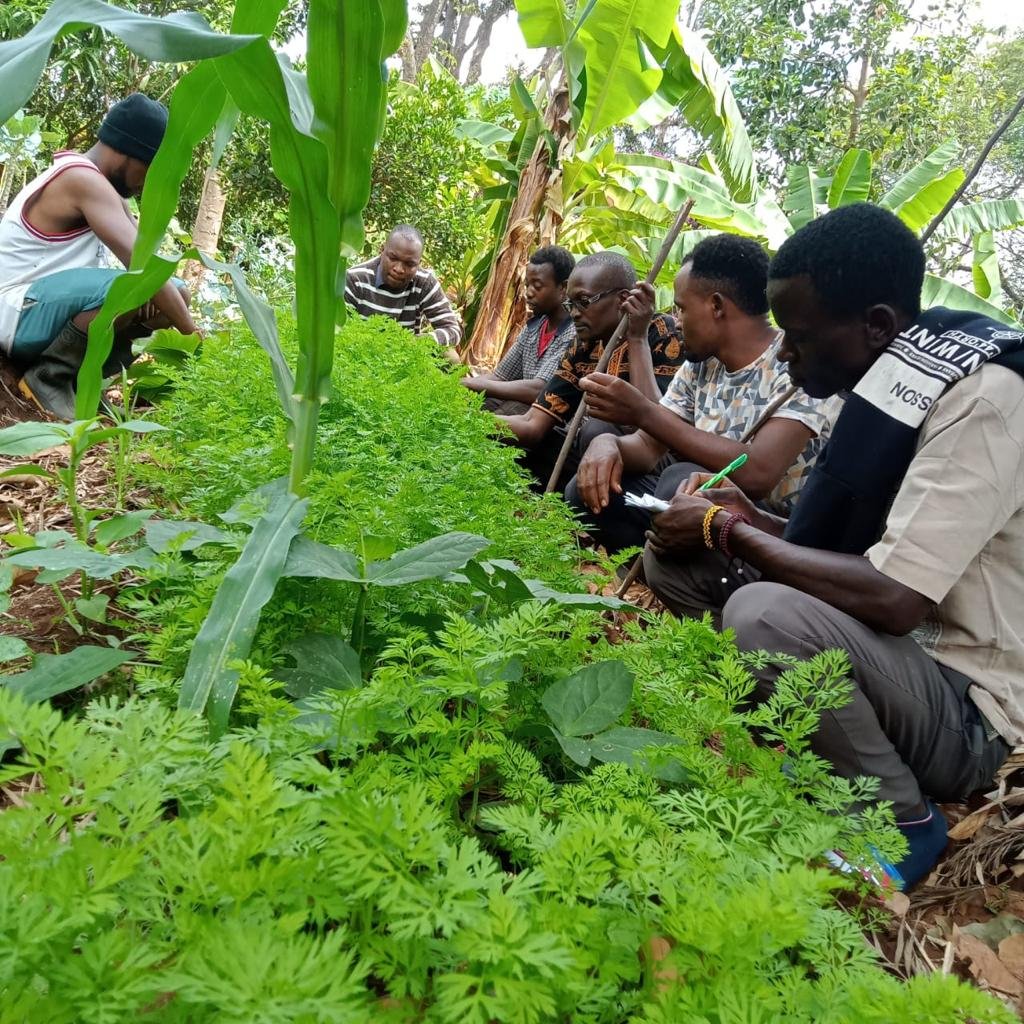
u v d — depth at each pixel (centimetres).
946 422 166
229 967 59
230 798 87
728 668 146
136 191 385
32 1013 59
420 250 570
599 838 85
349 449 228
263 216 895
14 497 267
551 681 157
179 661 148
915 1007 71
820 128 1346
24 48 129
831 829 102
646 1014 72
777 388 269
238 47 134
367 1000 78
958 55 1374
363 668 157
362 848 72
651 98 748
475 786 123
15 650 139
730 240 275
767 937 78
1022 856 173
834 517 184
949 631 179
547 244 668
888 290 178
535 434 379
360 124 167
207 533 172
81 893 64
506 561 153
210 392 271
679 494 216
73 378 374
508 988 66
